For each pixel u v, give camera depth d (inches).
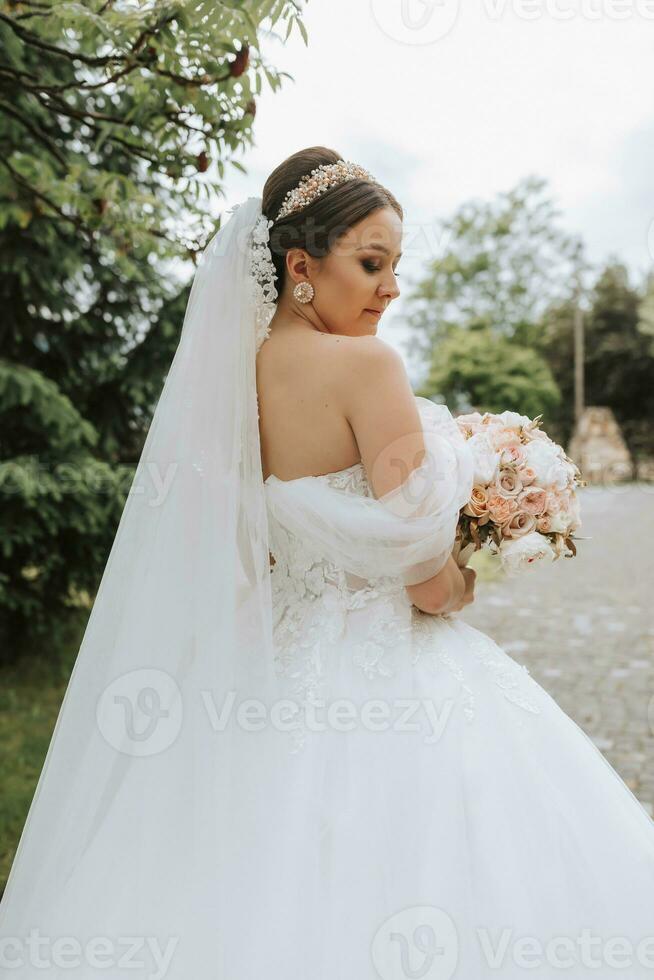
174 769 54.6
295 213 59.0
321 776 52.8
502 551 59.9
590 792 55.1
